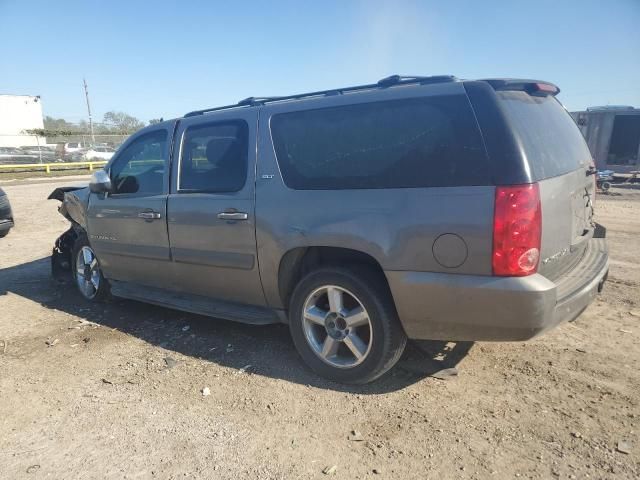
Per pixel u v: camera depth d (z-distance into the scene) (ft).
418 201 9.85
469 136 9.51
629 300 15.89
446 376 11.42
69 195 18.78
